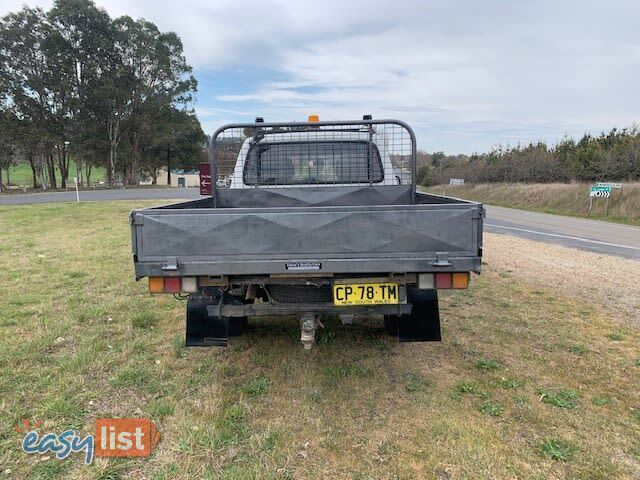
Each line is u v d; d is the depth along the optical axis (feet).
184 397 11.23
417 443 9.25
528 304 19.16
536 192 94.38
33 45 147.54
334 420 10.17
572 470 8.38
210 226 9.66
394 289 10.47
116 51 162.09
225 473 8.34
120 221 51.75
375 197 16.06
